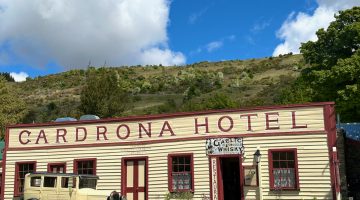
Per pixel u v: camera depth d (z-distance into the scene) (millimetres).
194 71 97625
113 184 22188
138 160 22141
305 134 19344
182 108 50938
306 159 19156
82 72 99812
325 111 19234
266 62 98750
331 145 18875
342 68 29672
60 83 92625
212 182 20406
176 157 21359
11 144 24469
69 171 23047
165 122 21797
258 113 20234
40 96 82750
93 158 22766
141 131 22219
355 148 22484
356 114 31281
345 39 31688
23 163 23984
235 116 20578
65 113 59812
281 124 19797
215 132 20766
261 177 19609
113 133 22719
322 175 18812
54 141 23688
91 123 23234
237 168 21828
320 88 31766
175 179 21172
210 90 73625
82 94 44406
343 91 29734
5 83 49312
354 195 21875
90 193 18250
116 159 22391
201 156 20812
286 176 19391
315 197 18750
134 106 66625
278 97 52500
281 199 19203
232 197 21562
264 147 19844
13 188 23844
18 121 47031
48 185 18547
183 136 21297
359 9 32406
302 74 34656
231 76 88562
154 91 77938
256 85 74625
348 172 22297
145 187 21672
